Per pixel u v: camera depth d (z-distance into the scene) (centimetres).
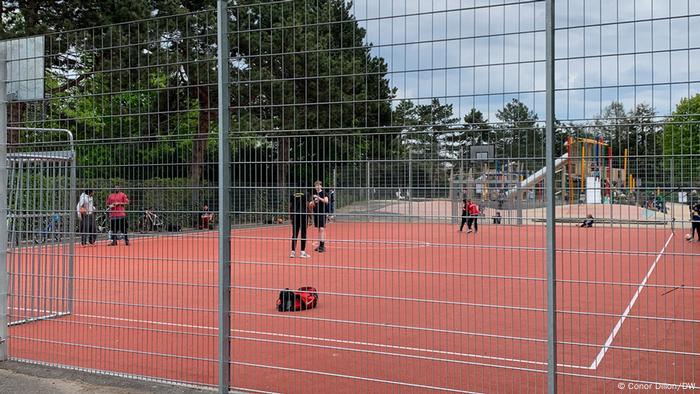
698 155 355
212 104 557
